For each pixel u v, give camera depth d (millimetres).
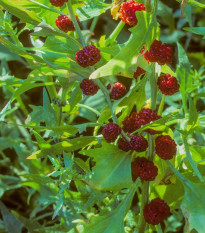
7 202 529
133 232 341
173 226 430
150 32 266
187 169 332
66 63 297
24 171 516
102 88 292
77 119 528
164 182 319
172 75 298
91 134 489
